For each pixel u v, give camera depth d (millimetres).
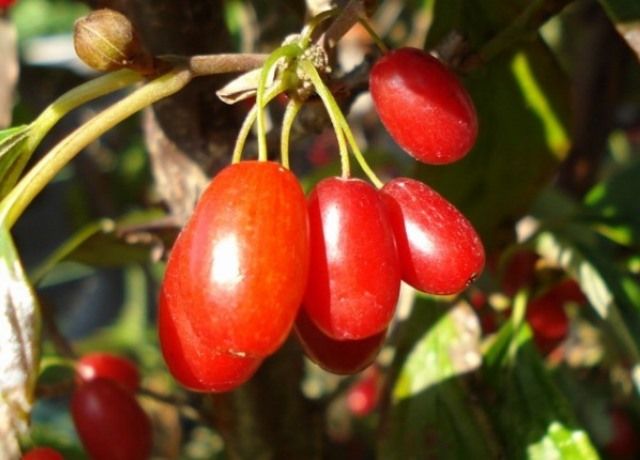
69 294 488
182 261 116
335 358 132
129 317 362
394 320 214
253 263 113
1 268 124
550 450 173
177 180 180
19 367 120
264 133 124
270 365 185
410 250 126
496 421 181
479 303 208
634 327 183
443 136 133
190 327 120
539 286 202
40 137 135
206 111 174
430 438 183
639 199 212
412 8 349
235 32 301
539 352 189
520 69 184
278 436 190
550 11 159
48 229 447
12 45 209
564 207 262
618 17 138
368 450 300
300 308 129
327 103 127
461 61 160
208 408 203
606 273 190
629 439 247
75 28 130
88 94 134
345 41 270
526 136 190
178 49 170
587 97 281
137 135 359
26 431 119
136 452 183
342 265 119
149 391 199
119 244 211
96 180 318
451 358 187
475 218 197
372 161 285
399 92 133
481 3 173
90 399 184
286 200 116
